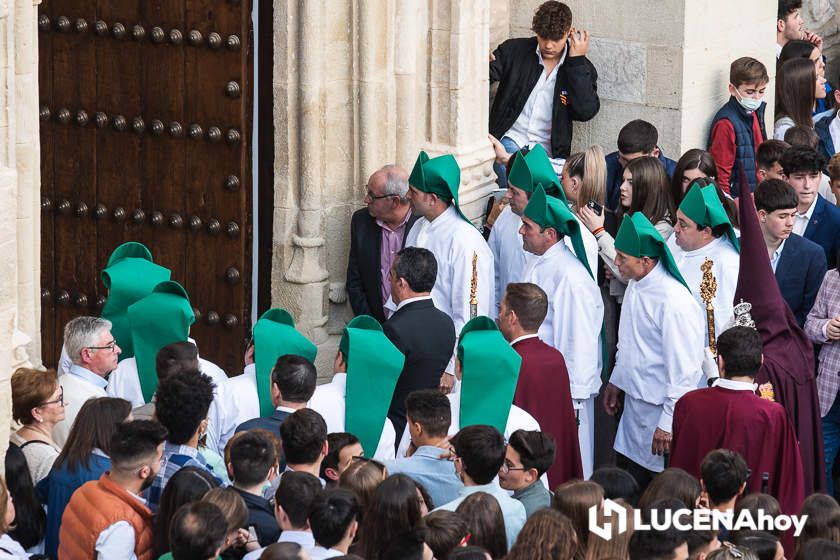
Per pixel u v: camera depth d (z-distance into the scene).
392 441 11.20
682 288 12.16
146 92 14.44
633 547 8.02
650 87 15.65
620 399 13.02
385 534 8.24
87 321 10.93
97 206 14.81
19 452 9.44
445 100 14.61
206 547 7.73
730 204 13.36
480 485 9.09
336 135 14.26
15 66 11.19
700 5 15.45
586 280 12.79
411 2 14.12
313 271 14.34
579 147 16.20
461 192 14.70
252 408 10.76
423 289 11.88
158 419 9.29
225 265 14.56
